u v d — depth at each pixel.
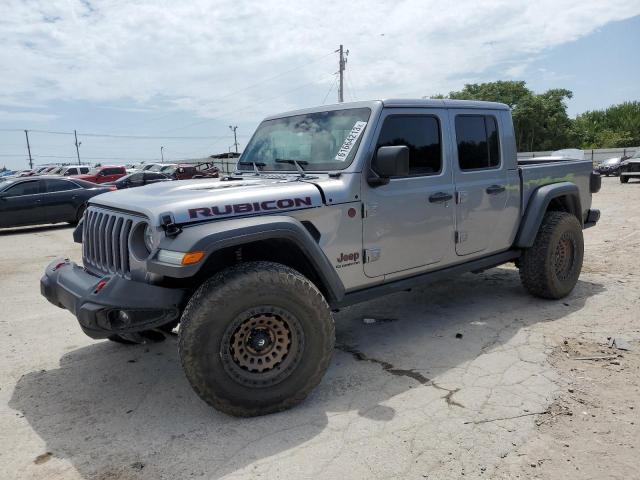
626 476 2.54
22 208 13.58
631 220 10.38
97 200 3.85
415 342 4.42
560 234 5.17
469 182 4.53
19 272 8.27
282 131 4.42
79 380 3.90
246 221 3.14
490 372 3.74
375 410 3.26
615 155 36.66
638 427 2.95
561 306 5.19
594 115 54.38
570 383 3.51
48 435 3.11
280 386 3.20
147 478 2.66
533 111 45.03
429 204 4.18
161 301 3.04
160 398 3.55
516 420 3.07
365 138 3.78
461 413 3.18
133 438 3.04
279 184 3.60
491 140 4.80
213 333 2.97
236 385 3.09
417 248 4.16
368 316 5.18
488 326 4.71
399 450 2.81
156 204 3.16
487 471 2.61
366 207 3.76
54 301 3.74
